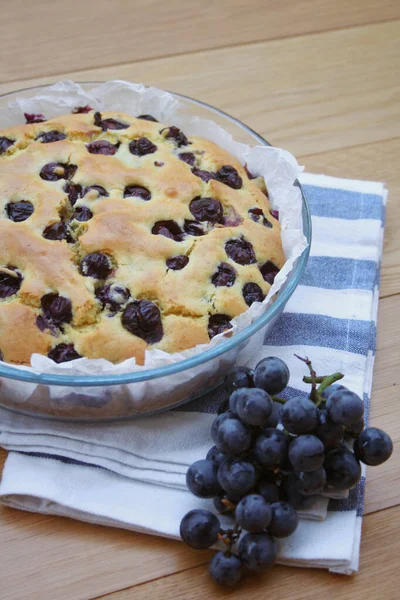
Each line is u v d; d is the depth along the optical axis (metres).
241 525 0.69
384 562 0.71
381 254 0.89
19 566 0.70
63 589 0.70
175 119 0.89
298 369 0.80
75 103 0.90
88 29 1.06
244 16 1.09
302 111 1.00
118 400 0.73
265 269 0.80
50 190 0.80
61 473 0.74
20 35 1.05
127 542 0.72
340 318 0.83
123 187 0.81
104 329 0.75
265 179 0.86
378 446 0.71
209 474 0.71
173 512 0.72
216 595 0.70
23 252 0.76
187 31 1.06
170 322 0.75
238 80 1.02
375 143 0.97
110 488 0.73
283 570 0.71
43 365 0.71
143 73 1.02
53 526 0.72
